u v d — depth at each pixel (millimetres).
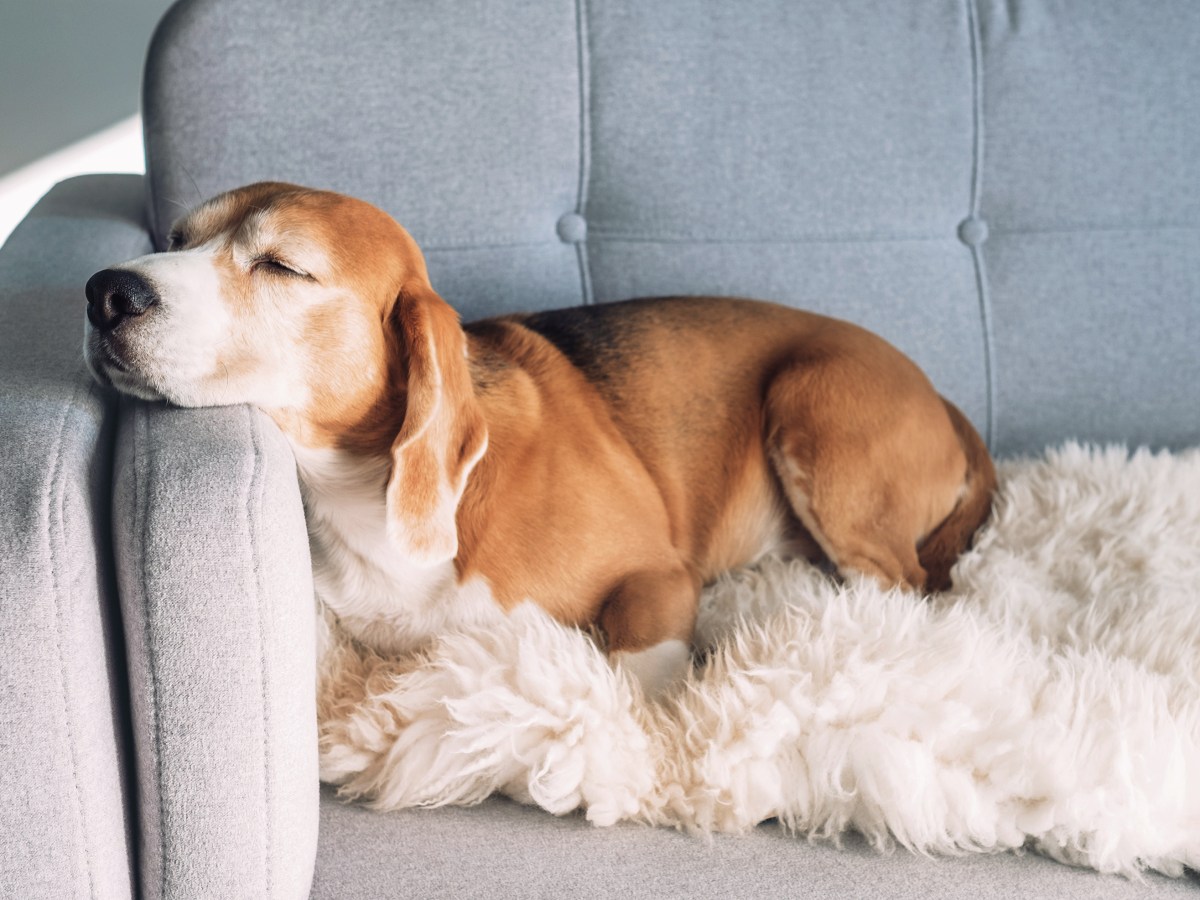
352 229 1339
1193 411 2150
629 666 1435
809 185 2016
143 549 937
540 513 1503
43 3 2334
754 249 2016
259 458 1021
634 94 1943
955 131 2074
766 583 1635
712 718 1216
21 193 2441
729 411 1767
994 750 1159
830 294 2037
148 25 2396
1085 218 2115
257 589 956
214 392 1223
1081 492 1834
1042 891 1103
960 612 1373
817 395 1713
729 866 1110
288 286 1284
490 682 1227
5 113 2379
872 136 2035
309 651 1044
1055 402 2113
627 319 1801
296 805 999
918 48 2055
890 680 1219
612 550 1534
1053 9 2109
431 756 1190
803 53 2010
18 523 884
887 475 1704
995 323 2102
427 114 1862
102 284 1172
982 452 1889
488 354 1622
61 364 1167
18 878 883
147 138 1826
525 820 1179
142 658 943
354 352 1327
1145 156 2121
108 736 941
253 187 1394
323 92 1825
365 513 1427
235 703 951
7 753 865
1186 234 2145
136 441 1067
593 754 1174
